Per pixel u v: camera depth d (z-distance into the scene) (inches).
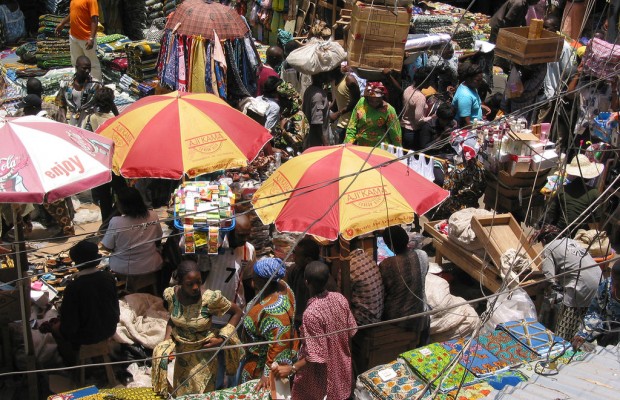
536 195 312.3
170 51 385.1
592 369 154.3
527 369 195.6
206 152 271.6
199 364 211.3
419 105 364.2
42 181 199.3
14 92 444.8
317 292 202.2
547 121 395.5
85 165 209.2
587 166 285.0
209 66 382.9
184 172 264.2
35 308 263.9
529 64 379.2
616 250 284.7
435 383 192.1
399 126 336.8
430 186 249.4
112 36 510.9
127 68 468.1
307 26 496.4
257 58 406.0
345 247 226.7
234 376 229.3
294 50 393.4
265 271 210.4
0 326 240.7
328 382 203.0
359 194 234.8
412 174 252.1
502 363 200.7
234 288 248.8
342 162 246.4
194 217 237.8
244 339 233.5
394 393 194.5
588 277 241.0
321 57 367.9
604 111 324.2
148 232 267.6
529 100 395.5
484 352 205.6
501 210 326.0
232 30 389.4
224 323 236.2
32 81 366.0
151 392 206.1
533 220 312.0
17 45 576.1
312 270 199.8
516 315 240.8
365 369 238.8
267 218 241.4
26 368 245.1
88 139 220.4
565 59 385.4
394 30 388.8
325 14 480.7
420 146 368.8
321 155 251.8
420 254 239.0
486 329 222.4
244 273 260.4
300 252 230.8
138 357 253.6
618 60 313.3
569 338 245.8
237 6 577.6
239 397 198.8
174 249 272.1
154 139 270.2
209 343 211.6
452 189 327.6
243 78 402.0
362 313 231.8
